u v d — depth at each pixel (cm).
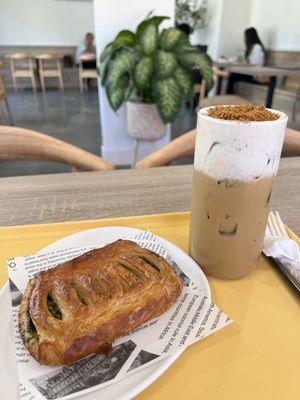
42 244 48
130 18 202
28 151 81
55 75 570
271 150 34
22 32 605
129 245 41
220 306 38
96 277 35
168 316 35
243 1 486
